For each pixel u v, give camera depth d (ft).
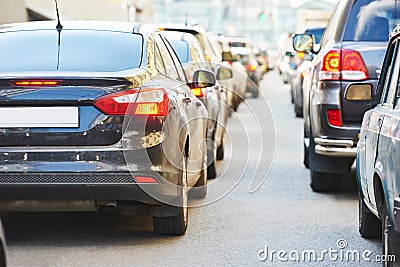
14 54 30.89
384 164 25.41
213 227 33.86
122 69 30.12
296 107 86.89
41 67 30.01
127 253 29.58
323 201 39.81
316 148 39.01
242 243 31.27
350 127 38.11
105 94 28.32
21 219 35.12
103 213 36.04
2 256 20.22
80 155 28.09
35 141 28.27
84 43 31.63
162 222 31.63
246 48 123.65
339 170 40.63
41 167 28.09
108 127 28.22
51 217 35.40
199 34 58.39
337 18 39.70
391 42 29.12
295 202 39.50
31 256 29.09
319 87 38.81
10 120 28.32
